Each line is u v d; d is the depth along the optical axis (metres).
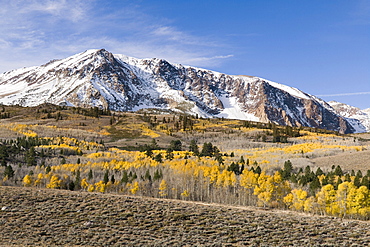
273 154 157.12
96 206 51.72
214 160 129.75
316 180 79.94
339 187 64.44
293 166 118.44
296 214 59.62
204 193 87.06
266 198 73.56
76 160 129.00
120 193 85.50
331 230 45.44
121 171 109.25
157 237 40.88
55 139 175.50
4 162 111.19
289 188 78.19
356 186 66.88
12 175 94.12
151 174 103.88
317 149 164.12
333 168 109.62
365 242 40.50
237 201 80.31
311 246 38.88
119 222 45.69
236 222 47.97
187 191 83.44
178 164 109.88
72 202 52.91
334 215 64.19
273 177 78.94
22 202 51.03
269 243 39.81
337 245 39.34
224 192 85.88
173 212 51.25
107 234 41.00
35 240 37.56
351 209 61.88
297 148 175.25
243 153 166.12
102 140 199.50
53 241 37.66
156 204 55.44
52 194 57.03
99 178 98.25
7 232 39.56
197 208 55.00
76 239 38.66
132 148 191.75
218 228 45.28
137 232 42.25
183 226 45.50
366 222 53.09
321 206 65.44
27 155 124.31
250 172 84.38
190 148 180.75
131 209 51.41
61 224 43.50
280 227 46.31
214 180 88.06
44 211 47.88
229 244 39.09
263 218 50.78
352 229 46.00
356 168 108.19
